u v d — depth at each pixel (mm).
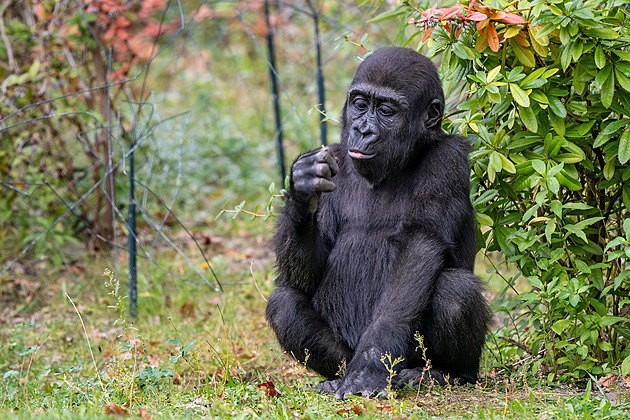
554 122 10438
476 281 9859
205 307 15555
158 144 20047
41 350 13906
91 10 16484
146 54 20734
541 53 10281
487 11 10070
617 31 10375
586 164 10695
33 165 17359
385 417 8758
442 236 9875
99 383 10375
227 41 28078
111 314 15430
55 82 17047
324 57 24969
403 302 9664
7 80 16172
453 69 10602
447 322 9734
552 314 10773
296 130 22781
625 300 10594
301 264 10227
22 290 16328
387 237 10227
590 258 10977
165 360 12711
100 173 17844
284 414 8852
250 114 25500
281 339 10367
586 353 10250
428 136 10164
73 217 18031
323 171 9469
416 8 11578
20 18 18297
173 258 17688
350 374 9633
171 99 23781
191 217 19547
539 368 11117
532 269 11039
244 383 10609
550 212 11000
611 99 10227
